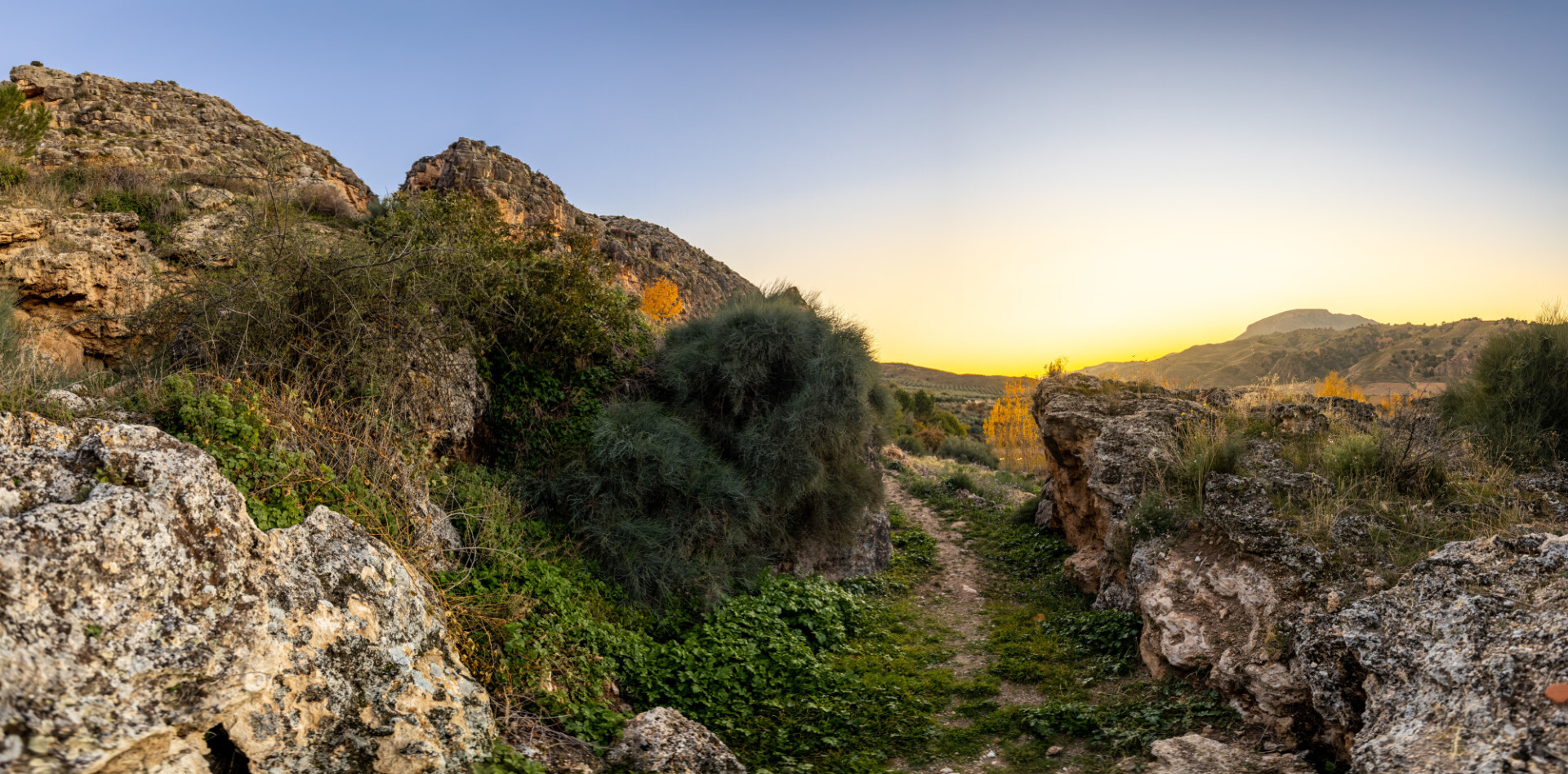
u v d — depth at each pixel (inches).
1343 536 265.7
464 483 306.0
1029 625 381.1
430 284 289.6
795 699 279.4
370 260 271.6
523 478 345.1
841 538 457.1
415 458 256.8
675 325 512.4
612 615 293.0
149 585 124.6
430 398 298.7
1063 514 534.6
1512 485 307.6
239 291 253.9
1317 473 325.1
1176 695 255.9
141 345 305.9
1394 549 254.1
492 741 178.5
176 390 202.8
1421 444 326.0
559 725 205.0
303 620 147.3
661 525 343.3
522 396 373.4
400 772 153.0
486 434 364.2
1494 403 382.6
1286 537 273.3
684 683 263.9
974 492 821.9
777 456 399.5
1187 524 325.7
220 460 182.2
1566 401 361.1
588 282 407.8
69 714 108.7
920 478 876.6
